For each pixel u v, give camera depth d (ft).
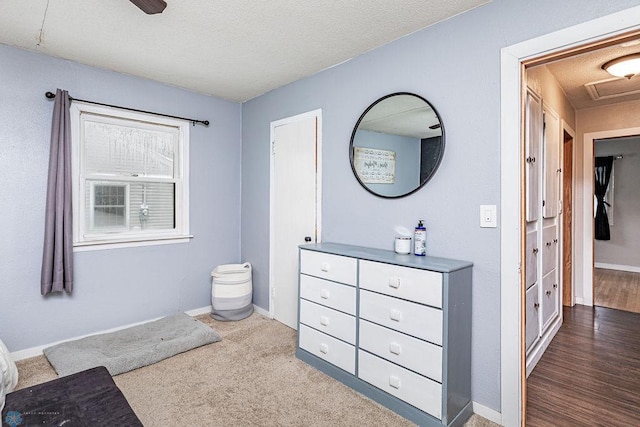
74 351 7.89
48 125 8.17
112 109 9.15
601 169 18.94
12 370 6.44
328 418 5.87
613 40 4.82
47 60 8.13
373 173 7.75
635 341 9.17
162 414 5.92
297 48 7.76
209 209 11.30
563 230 11.56
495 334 5.83
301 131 9.66
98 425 3.51
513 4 5.58
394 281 6.04
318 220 9.20
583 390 6.78
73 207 8.61
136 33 7.12
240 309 10.64
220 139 11.51
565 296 12.32
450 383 5.48
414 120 6.94
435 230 6.62
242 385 6.88
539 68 8.00
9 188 7.70
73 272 8.57
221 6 6.10
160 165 10.25
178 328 9.39
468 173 6.14
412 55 6.99
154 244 10.04
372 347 6.45
